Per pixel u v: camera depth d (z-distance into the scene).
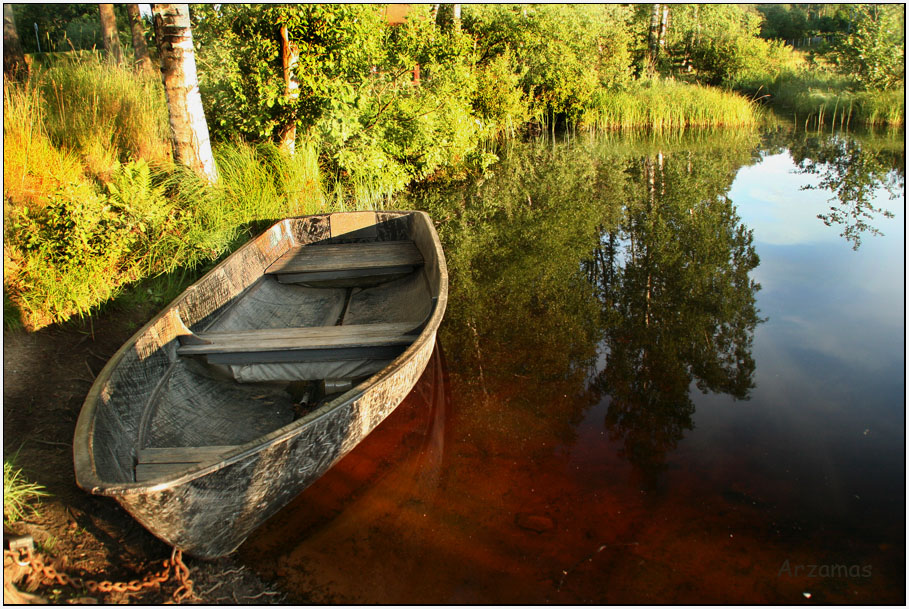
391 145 9.83
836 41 20.38
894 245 7.64
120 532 3.04
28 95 6.94
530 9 18.34
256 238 5.77
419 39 10.34
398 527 3.21
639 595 2.79
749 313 5.88
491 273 7.09
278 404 4.04
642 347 5.26
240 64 8.52
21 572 2.68
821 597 2.75
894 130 16.06
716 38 24.22
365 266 5.78
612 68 20.20
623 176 12.12
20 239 4.99
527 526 3.22
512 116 16.91
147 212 5.65
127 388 3.36
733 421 4.13
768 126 18.05
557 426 4.11
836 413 4.19
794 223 8.69
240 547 3.05
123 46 17.61
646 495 3.44
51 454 3.44
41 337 4.46
